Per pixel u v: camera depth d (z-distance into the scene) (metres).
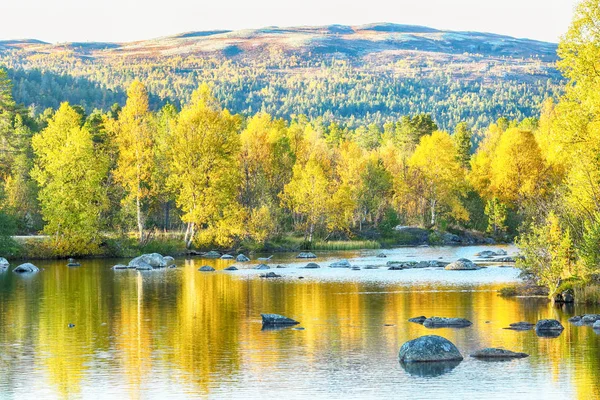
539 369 37.50
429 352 39.62
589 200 60.34
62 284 75.69
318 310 57.19
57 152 111.00
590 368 37.47
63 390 34.62
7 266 96.06
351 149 177.12
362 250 129.00
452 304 59.72
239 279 80.19
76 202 108.62
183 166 119.06
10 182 126.62
